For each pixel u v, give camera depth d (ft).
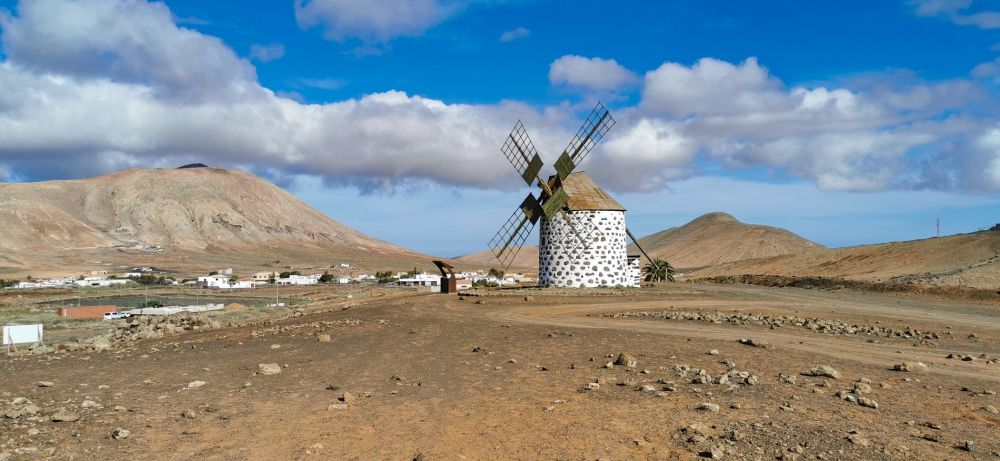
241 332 120.37
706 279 416.87
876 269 339.16
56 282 566.36
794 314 151.33
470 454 40.98
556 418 48.67
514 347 89.20
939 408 53.26
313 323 127.75
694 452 40.11
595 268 214.07
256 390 60.85
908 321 139.13
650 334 103.91
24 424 47.21
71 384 65.98
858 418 48.44
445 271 222.28
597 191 220.84
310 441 43.73
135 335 126.62
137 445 42.47
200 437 44.55
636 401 53.57
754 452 40.06
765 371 68.85
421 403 54.75
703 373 64.08
